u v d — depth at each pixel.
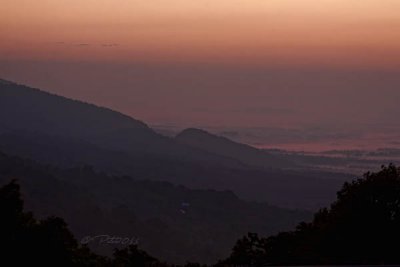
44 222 47.00
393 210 49.56
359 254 48.44
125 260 56.09
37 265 44.72
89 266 48.88
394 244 48.59
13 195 47.19
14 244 44.47
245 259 55.69
